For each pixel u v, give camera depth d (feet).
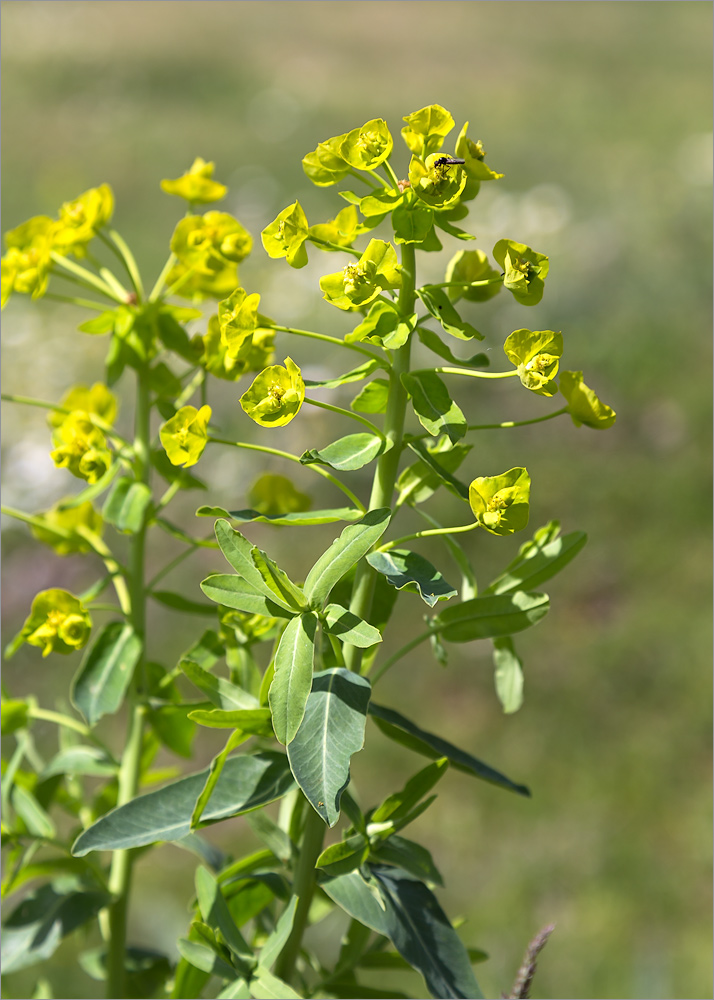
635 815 10.41
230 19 42.29
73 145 25.99
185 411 3.57
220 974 3.63
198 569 12.99
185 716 4.60
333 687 3.34
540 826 10.34
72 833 4.72
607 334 16.67
